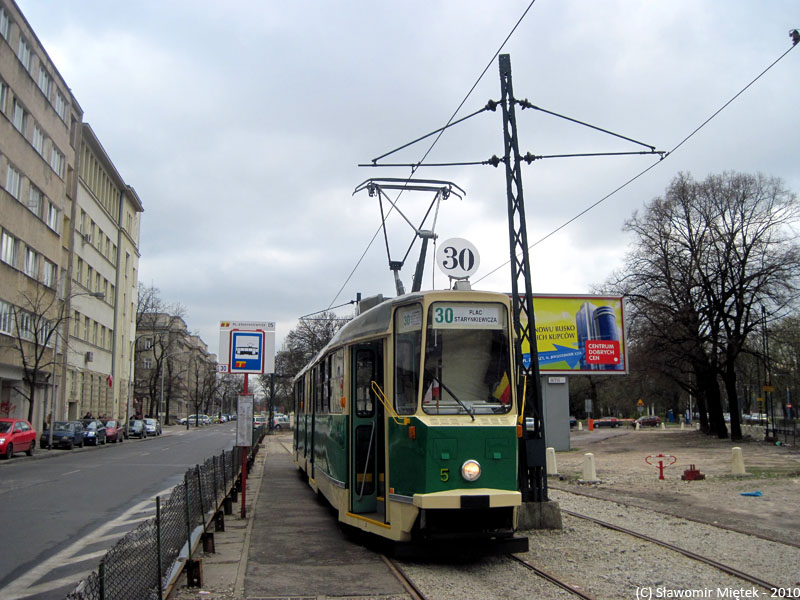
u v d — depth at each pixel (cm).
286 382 7250
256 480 2012
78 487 1702
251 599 687
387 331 925
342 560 878
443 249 1007
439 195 1573
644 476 2016
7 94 3406
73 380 4728
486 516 854
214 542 954
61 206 4275
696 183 3638
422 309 878
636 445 3584
